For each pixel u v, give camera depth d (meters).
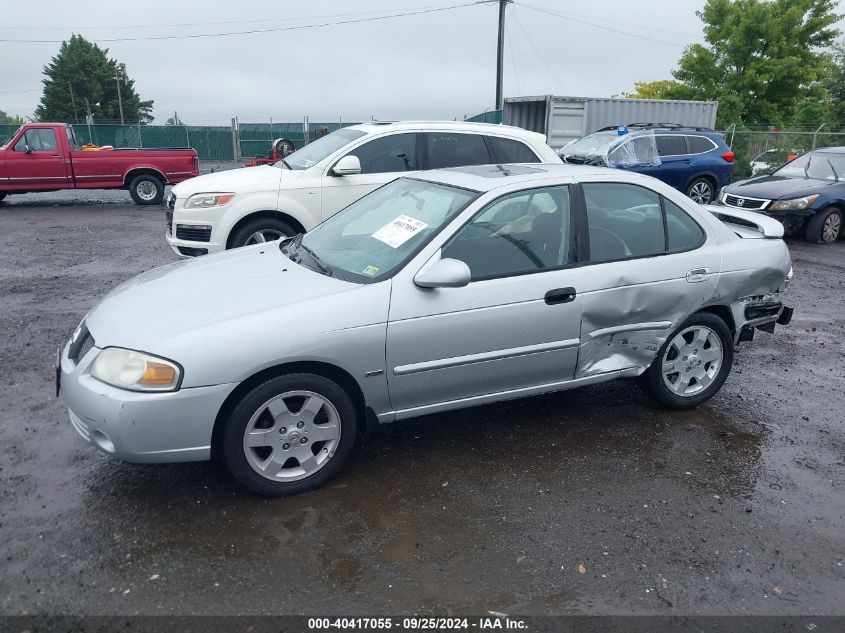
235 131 33.62
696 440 4.53
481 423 4.70
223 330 3.47
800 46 32.69
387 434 4.51
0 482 3.79
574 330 4.25
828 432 4.70
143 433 3.37
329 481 3.90
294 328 3.55
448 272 3.72
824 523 3.65
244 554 3.25
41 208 16.19
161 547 3.28
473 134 8.38
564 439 4.49
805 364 6.02
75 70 83.44
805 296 8.43
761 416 4.93
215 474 3.95
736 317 4.90
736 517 3.68
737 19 32.59
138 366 3.38
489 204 4.13
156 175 16.92
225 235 7.75
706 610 2.99
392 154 8.16
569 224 4.31
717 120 31.83
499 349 4.06
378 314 3.72
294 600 2.96
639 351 4.55
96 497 3.68
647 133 14.91
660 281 4.45
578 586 3.11
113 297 4.07
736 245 4.80
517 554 3.31
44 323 6.63
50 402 4.82
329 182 7.98
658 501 3.80
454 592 3.05
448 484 3.91
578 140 16.50
